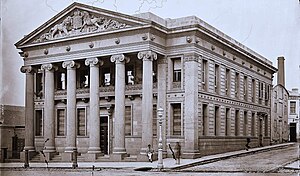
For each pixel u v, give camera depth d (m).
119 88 42.44
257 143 53.53
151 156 39.28
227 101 47.84
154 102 44.09
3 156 41.62
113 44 43.03
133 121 45.12
